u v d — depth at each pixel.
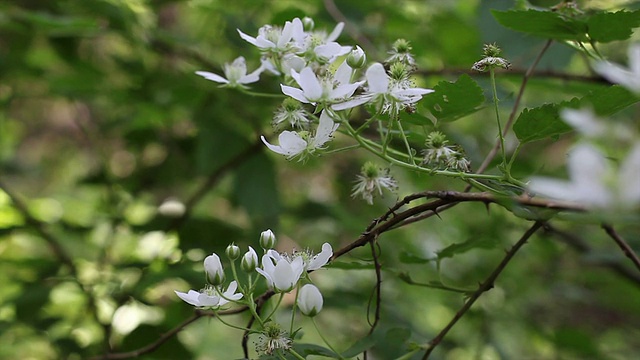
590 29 0.76
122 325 1.07
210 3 1.12
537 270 1.35
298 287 0.71
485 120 1.39
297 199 1.39
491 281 0.76
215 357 1.32
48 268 1.03
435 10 1.16
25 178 1.60
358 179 0.74
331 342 1.28
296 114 0.74
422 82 1.07
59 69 1.34
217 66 1.03
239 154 1.03
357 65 0.73
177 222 1.02
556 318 1.38
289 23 0.76
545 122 0.71
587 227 1.27
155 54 1.13
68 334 1.03
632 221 0.62
